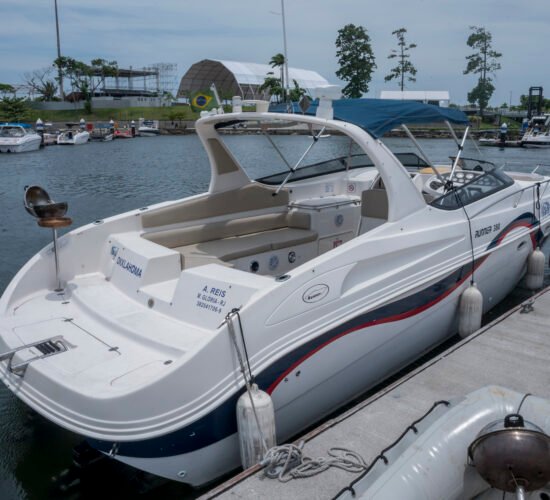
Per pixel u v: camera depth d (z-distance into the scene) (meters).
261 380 3.15
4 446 3.88
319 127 4.93
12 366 3.35
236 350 3.03
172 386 2.88
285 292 3.22
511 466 2.22
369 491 2.48
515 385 3.81
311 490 2.79
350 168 6.56
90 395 2.91
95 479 3.53
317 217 5.36
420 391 3.72
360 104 4.36
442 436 2.68
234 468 3.24
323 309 3.45
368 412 3.47
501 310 5.96
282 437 3.50
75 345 3.46
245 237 5.11
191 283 3.62
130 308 3.88
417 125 4.73
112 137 42.94
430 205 4.33
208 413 2.96
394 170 3.99
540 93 49.12
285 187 5.76
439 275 4.34
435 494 2.53
